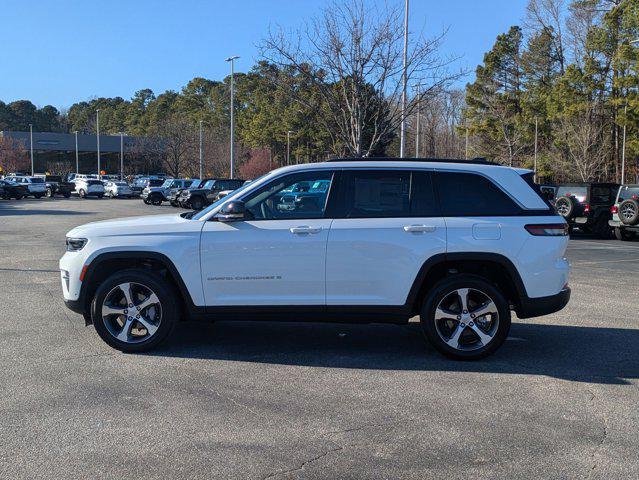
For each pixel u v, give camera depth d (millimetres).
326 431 4152
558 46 55750
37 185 50750
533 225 5703
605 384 5191
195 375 5289
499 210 5762
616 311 8195
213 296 5738
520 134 54031
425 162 5895
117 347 5883
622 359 5934
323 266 5652
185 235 5727
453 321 5797
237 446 3906
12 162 88688
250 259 5672
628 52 39438
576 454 3844
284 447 3898
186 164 74125
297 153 79625
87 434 4062
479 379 5281
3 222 23250
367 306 5699
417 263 5629
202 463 3668
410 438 4055
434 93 16828
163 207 37406
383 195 5797
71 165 107500
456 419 4387
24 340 6352
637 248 17125
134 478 3480
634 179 49219
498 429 4219
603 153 46719
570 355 6055
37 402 4617
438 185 5805
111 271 6070
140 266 6012
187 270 5711
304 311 5723
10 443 3918
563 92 46562
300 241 5637
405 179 5816
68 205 38969
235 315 5762
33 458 3711
